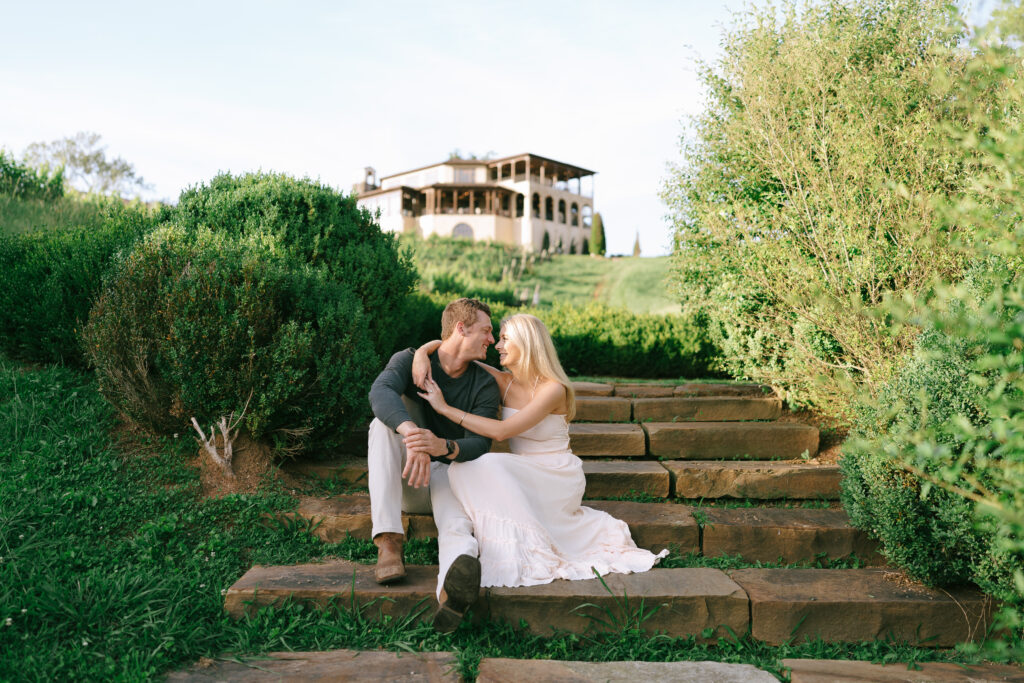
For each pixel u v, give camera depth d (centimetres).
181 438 393
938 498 267
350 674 236
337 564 311
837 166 428
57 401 416
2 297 472
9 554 282
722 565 327
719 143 549
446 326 335
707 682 237
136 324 368
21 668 220
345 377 388
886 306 201
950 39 378
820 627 278
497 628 275
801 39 477
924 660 265
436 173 5447
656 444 453
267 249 465
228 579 296
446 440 299
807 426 457
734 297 520
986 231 219
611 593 279
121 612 259
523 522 298
